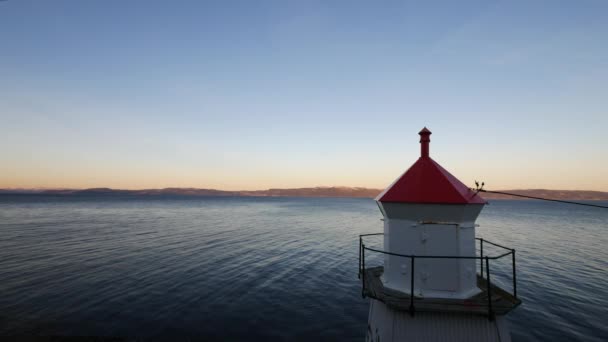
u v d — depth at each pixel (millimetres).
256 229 46062
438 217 6273
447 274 6227
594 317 14352
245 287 17953
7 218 54812
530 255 27781
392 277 6715
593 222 65688
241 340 12031
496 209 128625
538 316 14484
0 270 19844
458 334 5852
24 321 12602
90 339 11406
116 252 26141
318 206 140750
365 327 13555
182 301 15359
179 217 65188
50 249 26875
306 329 13195
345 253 28719
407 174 6934
